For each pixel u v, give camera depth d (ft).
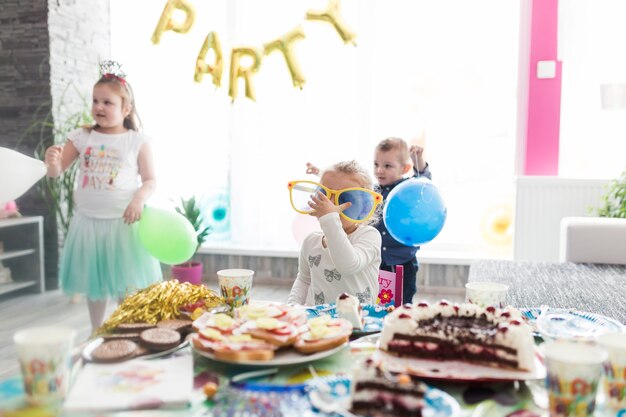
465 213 12.10
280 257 12.46
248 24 12.13
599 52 10.99
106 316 9.54
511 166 11.88
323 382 2.56
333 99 12.03
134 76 12.77
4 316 10.05
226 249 12.53
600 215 10.23
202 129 12.60
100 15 12.78
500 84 11.71
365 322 3.56
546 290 6.46
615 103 10.49
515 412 2.37
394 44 11.87
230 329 3.06
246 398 2.39
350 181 4.83
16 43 11.71
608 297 6.13
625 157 11.12
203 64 11.84
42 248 11.65
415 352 2.94
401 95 11.96
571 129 11.32
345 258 4.42
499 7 11.55
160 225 7.68
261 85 12.17
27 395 2.36
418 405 2.28
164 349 2.98
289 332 2.97
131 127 8.56
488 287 3.71
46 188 11.84
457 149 11.92
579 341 2.83
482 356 2.83
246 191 12.51
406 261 7.87
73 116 11.78
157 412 2.34
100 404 2.33
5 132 11.97
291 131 12.20
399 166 7.89
